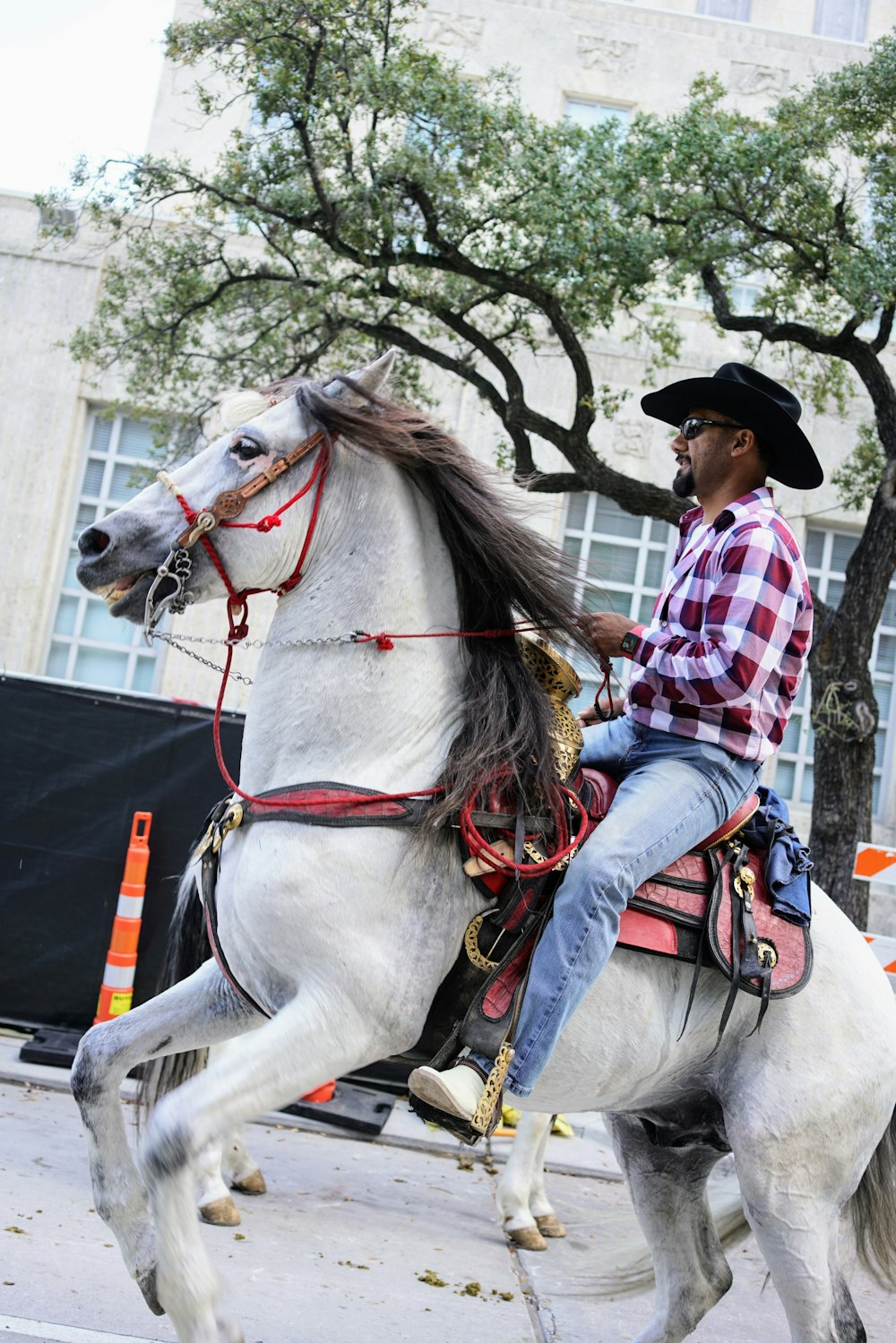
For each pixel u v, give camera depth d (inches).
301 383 110.3
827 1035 111.7
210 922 105.3
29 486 528.7
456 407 531.2
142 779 275.9
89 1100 102.4
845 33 625.9
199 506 104.7
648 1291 130.2
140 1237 100.2
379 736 102.6
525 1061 100.9
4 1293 128.5
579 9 589.9
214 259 420.2
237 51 488.7
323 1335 132.8
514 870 102.1
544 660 113.9
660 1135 123.0
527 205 350.6
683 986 110.2
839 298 435.8
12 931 270.5
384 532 106.3
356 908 96.9
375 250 384.8
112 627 534.3
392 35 376.8
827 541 533.3
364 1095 263.1
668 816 107.3
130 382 440.1
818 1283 109.3
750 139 351.9
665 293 391.5
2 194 544.1
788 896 112.7
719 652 106.7
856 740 341.4
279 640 106.8
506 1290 159.6
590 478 378.9
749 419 116.9
